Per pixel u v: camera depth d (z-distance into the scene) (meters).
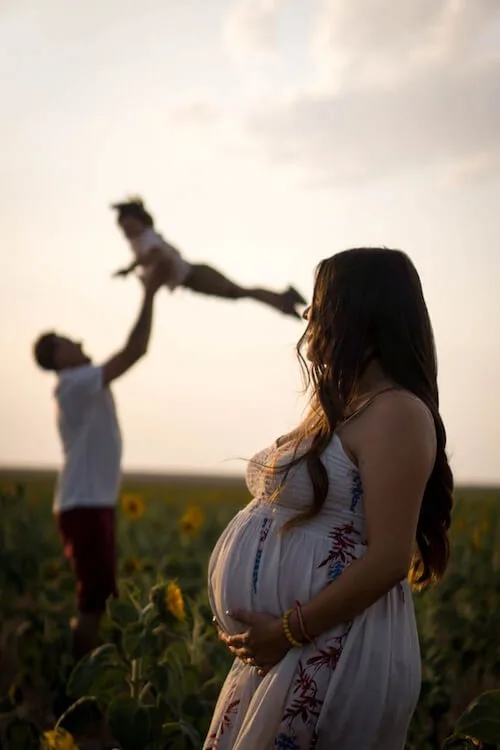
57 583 8.01
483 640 5.80
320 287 2.71
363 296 2.62
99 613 5.46
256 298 5.75
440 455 2.70
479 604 6.87
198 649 4.64
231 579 2.73
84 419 5.56
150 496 20.67
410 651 2.65
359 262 2.66
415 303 2.66
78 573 5.50
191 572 7.11
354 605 2.46
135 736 3.71
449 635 5.88
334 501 2.57
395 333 2.60
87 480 5.55
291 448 2.69
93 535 5.50
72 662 5.47
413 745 4.64
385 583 2.44
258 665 2.63
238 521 2.84
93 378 5.54
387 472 2.45
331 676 2.54
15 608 7.48
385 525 2.44
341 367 2.61
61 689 5.10
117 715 3.74
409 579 2.91
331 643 2.55
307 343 2.74
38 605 7.32
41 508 14.80
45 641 5.41
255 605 2.67
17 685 5.02
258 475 2.81
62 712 5.09
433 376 2.67
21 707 4.69
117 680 4.18
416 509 2.46
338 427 2.59
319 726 2.53
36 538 10.71
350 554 2.57
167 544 11.08
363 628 2.56
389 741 2.61
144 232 5.80
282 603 2.62
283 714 2.55
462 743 3.33
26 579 8.08
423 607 6.13
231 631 2.78
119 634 4.49
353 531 2.58
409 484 2.45
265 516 2.73
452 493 2.75
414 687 2.64
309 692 2.54
